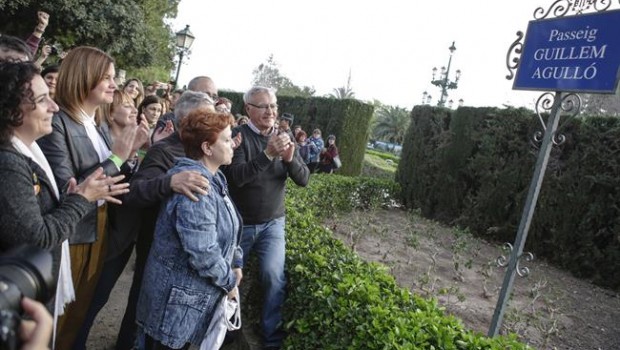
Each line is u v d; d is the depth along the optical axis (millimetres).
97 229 2520
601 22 2879
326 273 3002
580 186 7402
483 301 5254
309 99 16375
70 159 2375
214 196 2250
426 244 7555
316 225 4406
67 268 2141
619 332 4957
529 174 8438
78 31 15328
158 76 24594
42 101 1809
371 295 2660
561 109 3217
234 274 2283
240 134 3252
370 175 16656
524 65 3432
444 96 18406
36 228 1694
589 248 7188
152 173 2682
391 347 2182
